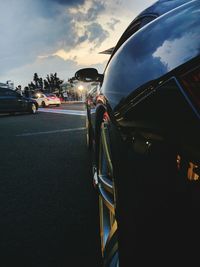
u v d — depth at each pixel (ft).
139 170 3.41
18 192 10.19
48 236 7.26
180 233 2.90
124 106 3.81
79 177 11.59
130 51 4.19
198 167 2.70
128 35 6.05
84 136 20.99
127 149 3.69
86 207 8.80
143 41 4.00
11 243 7.00
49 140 20.02
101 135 5.86
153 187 3.18
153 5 5.49
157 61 3.44
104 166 5.79
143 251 3.34
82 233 7.36
